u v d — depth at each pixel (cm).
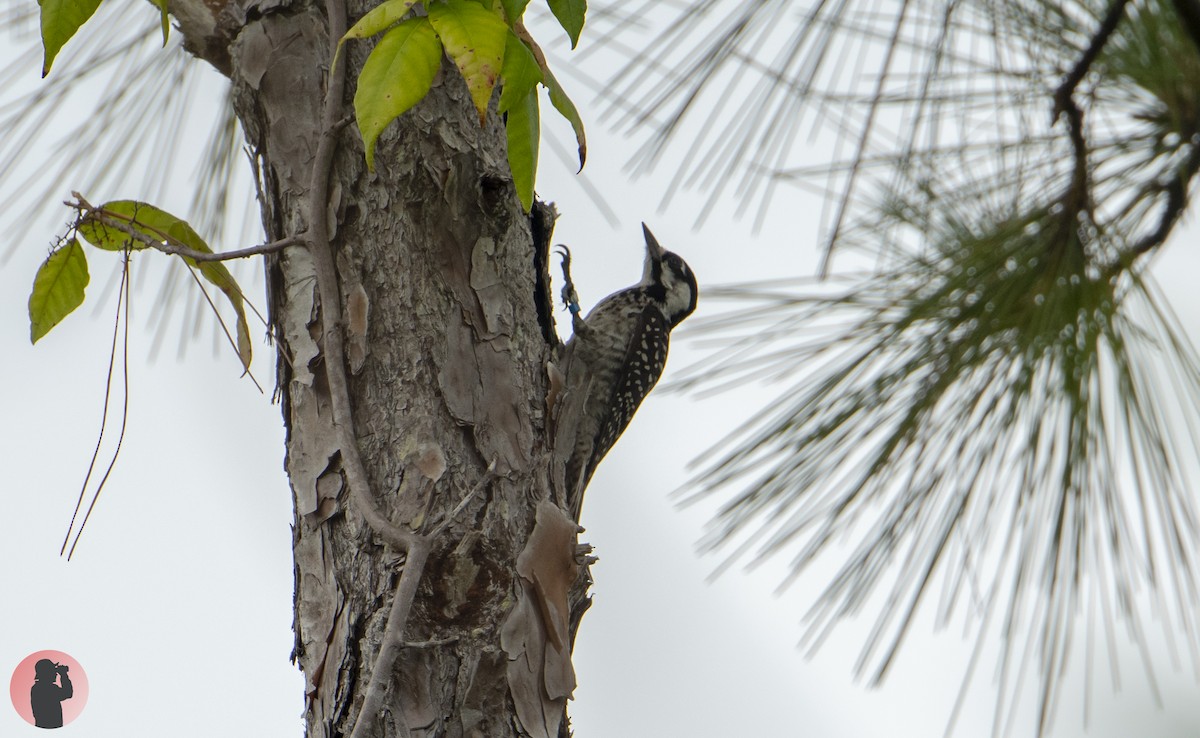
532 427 551
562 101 488
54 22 457
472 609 507
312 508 525
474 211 552
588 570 579
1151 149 632
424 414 524
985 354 625
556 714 517
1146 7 626
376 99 417
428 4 428
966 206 646
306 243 532
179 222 536
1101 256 627
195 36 583
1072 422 608
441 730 492
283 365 548
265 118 563
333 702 501
